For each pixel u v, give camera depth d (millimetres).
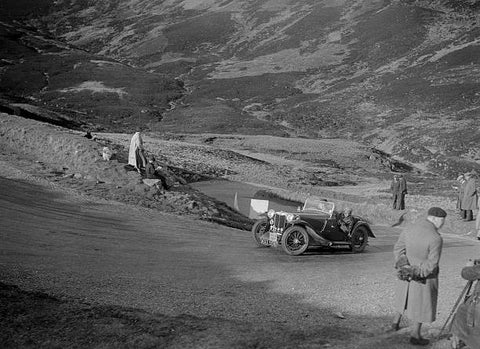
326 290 8516
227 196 26812
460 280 9750
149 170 19984
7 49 128125
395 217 23984
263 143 66688
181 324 5984
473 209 21656
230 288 8344
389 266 11398
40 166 19578
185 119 89688
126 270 9117
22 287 7039
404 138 76562
